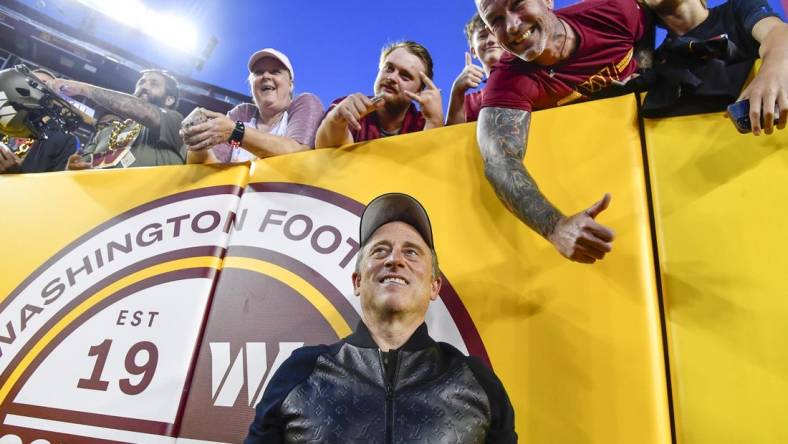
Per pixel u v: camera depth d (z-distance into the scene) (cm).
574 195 140
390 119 231
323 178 174
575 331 125
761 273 117
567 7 167
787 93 115
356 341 125
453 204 153
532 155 149
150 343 164
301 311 153
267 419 116
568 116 151
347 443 106
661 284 124
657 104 141
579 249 119
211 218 181
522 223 142
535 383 122
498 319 133
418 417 109
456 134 163
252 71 269
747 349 111
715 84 137
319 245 162
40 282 190
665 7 161
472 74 211
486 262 141
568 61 161
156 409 152
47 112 257
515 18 158
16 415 166
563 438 115
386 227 141
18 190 214
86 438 155
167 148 249
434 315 138
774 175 126
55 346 175
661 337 120
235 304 163
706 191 129
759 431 104
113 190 202
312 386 117
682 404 111
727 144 133
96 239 192
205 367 155
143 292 175
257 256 169
